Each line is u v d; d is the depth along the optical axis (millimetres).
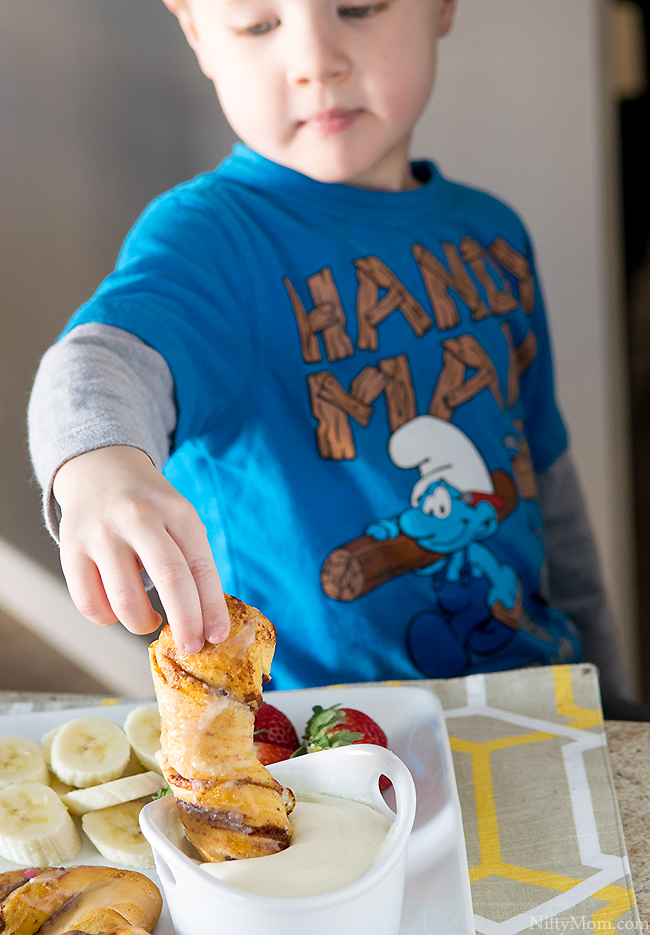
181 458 952
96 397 601
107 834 572
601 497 1790
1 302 1932
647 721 788
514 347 1113
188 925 422
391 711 686
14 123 1849
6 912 465
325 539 915
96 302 755
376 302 967
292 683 919
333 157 918
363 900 408
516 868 524
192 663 439
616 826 558
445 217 1089
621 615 1922
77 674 1980
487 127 1649
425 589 933
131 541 467
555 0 1582
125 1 1728
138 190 1818
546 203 1667
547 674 752
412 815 447
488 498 968
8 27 1799
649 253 2936
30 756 645
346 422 931
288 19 851
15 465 1964
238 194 974
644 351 2752
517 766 636
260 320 915
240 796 430
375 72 885
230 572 938
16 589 2027
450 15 1069
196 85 1724
